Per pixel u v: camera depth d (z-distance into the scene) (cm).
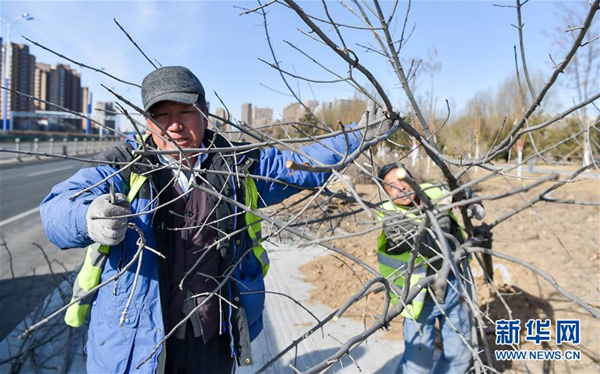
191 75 194
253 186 208
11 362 344
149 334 185
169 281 192
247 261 210
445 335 282
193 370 203
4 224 893
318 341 389
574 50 152
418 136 203
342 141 227
